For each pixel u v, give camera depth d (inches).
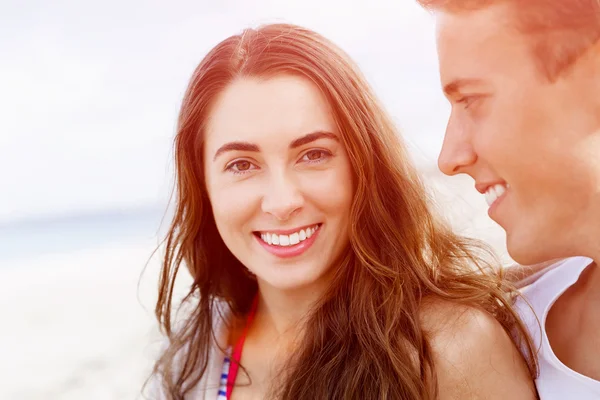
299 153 64.2
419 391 60.0
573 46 41.8
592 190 44.4
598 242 46.0
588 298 54.9
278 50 64.9
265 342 77.1
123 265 556.1
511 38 44.0
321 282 71.6
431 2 48.0
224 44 68.9
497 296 64.0
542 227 47.4
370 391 62.5
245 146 64.0
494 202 50.9
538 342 58.5
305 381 66.2
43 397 235.0
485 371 59.5
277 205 63.3
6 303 433.7
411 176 73.0
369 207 67.7
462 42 46.6
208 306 83.9
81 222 907.4
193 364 81.4
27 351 308.2
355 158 66.0
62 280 513.3
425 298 66.6
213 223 81.6
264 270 68.4
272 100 63.2
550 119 43.9
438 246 74.5
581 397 53.5
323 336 67.8
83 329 340.2
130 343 298.8
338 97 64.8
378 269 67.0
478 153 48.5
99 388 236.5
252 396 74.9
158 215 912.9
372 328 65.2
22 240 825.5
